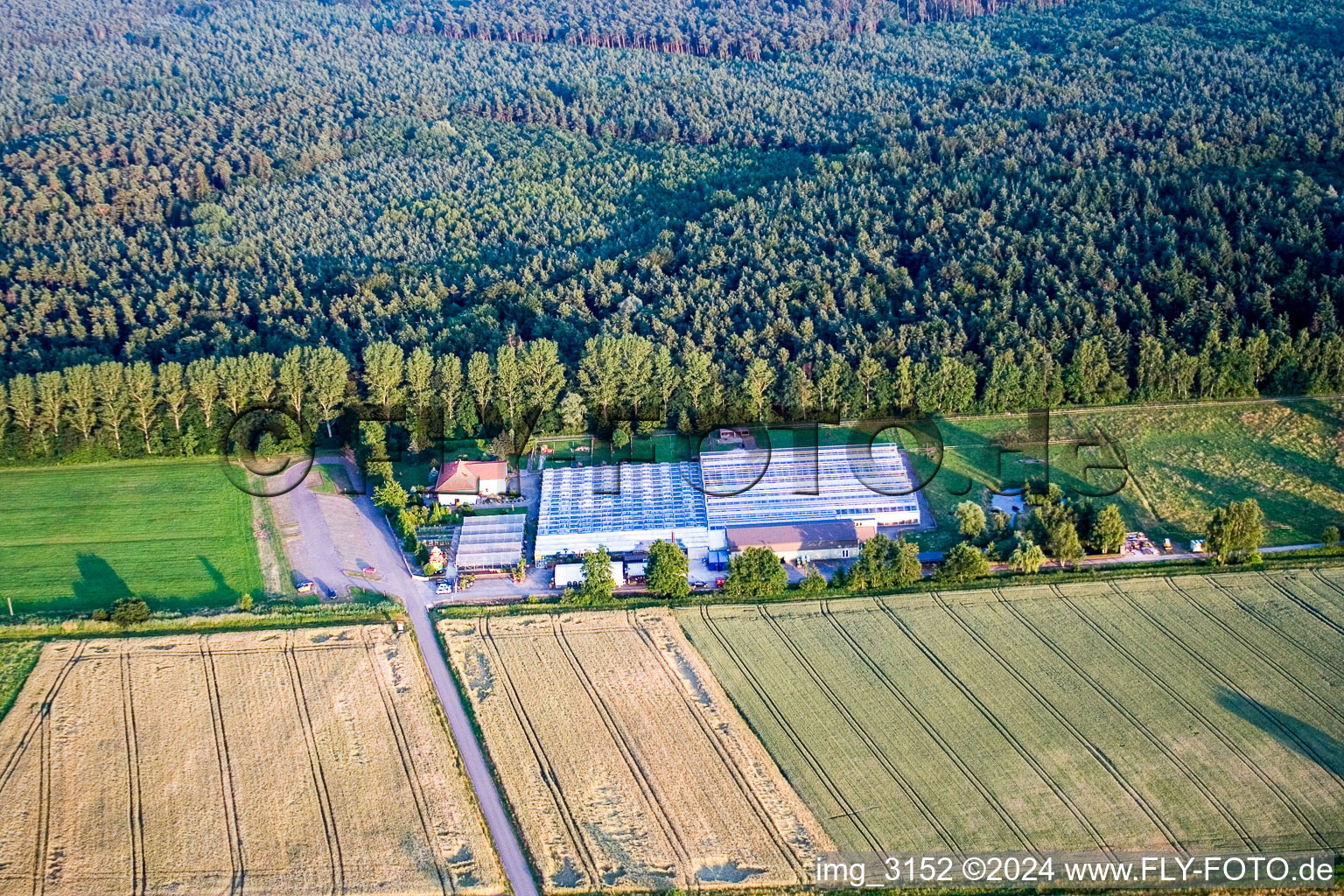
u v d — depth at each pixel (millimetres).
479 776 103688
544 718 110438
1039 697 110688
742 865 93188
